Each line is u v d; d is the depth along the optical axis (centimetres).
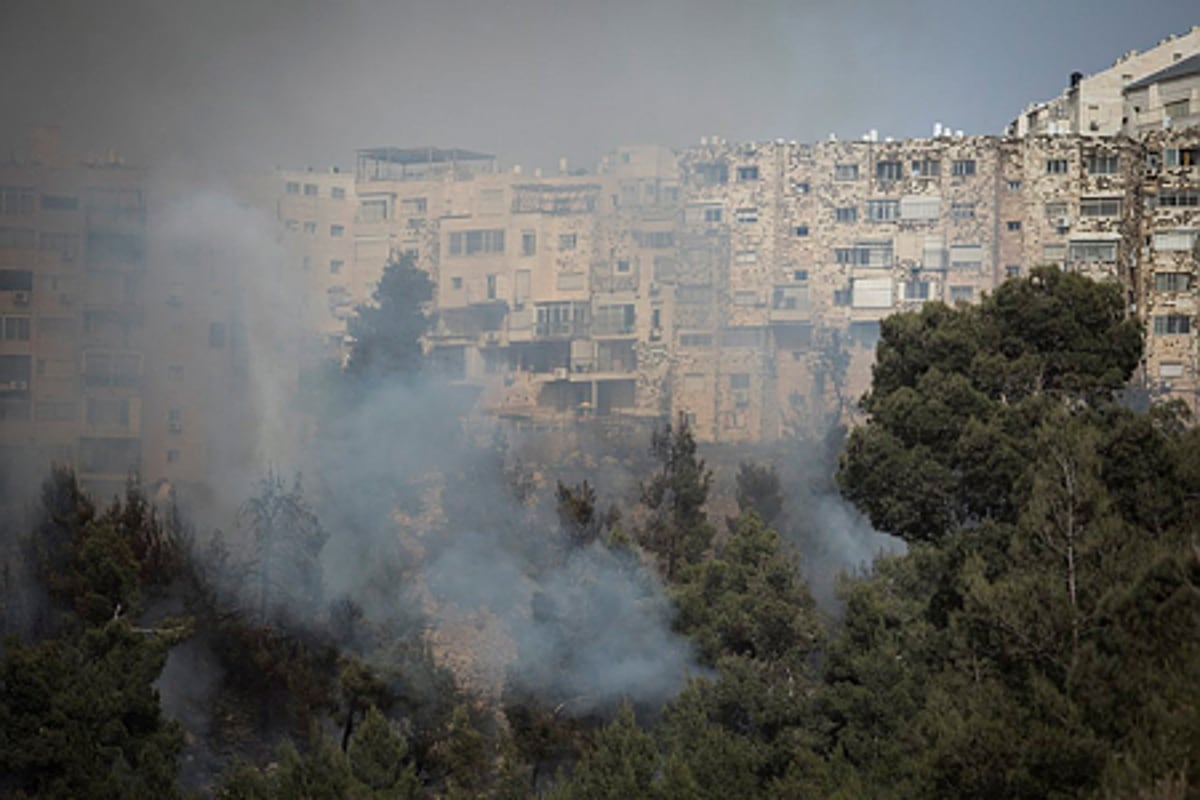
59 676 11369
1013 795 8175
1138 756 7850
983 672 9381
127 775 11069
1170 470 10419
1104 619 8812
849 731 11325
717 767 11056
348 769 11200
